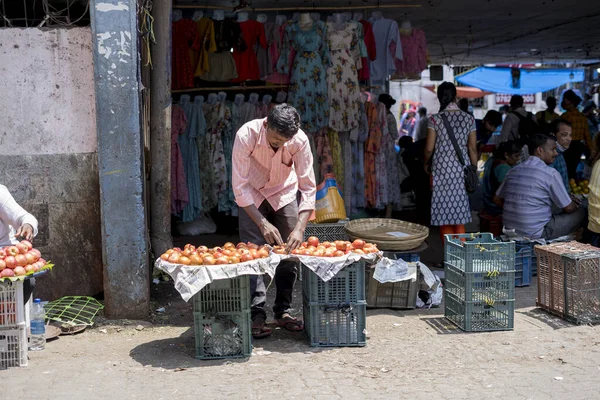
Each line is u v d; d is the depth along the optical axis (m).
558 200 6.33
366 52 8.61
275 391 3.71
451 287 5.09
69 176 5.34
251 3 9.21
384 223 6.32
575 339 4.59
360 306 4.46
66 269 5.43
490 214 7.81
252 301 4.73
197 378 3.93
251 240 4.74
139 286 5.14
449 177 6.54
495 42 15.34
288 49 8.44
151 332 4.91
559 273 5.09
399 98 22.39
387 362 4.18
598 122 15.96
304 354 4.35
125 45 4.91
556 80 21.78
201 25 8.47
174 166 8.55
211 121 8.87
